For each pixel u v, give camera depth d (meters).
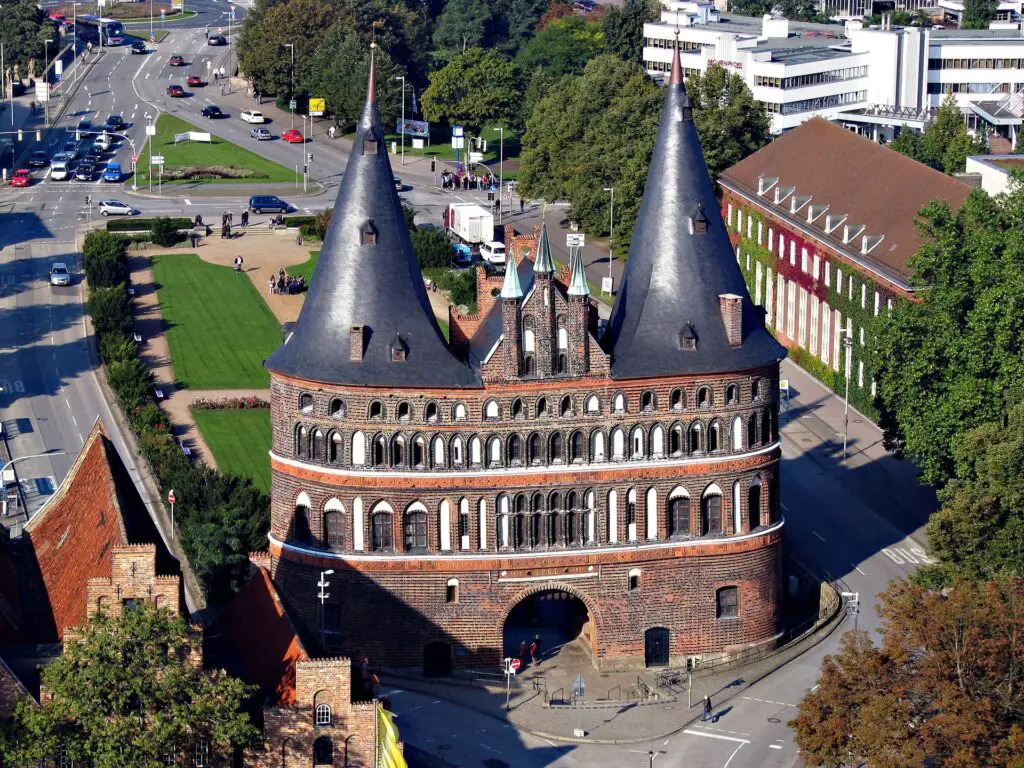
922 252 183.25
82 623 127.94
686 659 160.25
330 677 128.88
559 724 149.62
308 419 155.25
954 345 175.25
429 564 155.75
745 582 160.62
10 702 125.88
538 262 153.12
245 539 168.00
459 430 154.50
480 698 153.75
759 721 150.00
